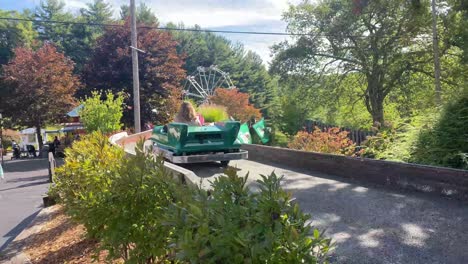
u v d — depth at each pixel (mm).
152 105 33000
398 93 25641
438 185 5957
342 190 6492
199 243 2229
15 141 44625
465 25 15969
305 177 7688
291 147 13234
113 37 34750
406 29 22344
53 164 11211
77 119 34875
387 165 6719
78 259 5398
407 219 4855
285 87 30844
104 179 4387
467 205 5305
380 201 5715
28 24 67562
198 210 2457
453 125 7754
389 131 10234
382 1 21547
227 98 31844
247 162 9984
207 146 8203
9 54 61469
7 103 33500
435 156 7547
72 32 63625
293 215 2385
